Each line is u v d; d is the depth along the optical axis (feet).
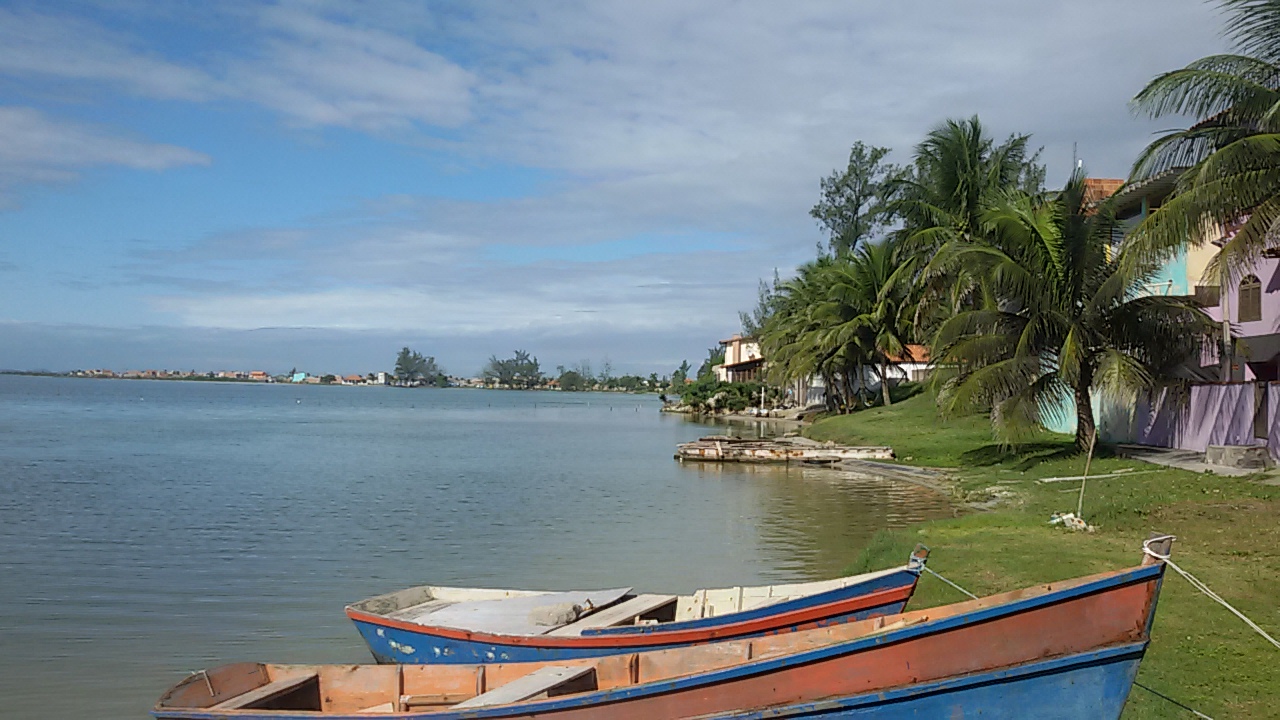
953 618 23.08
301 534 72.08
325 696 30.73
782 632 33.12
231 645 42.55
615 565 59.31
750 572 56.70
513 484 106.63
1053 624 22.79
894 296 178.70
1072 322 86.69
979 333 92.79
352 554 63.82
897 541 55.42
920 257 131.85
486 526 75.36
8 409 314.35
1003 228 87.45
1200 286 97.09
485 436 205.87
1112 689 22.48
